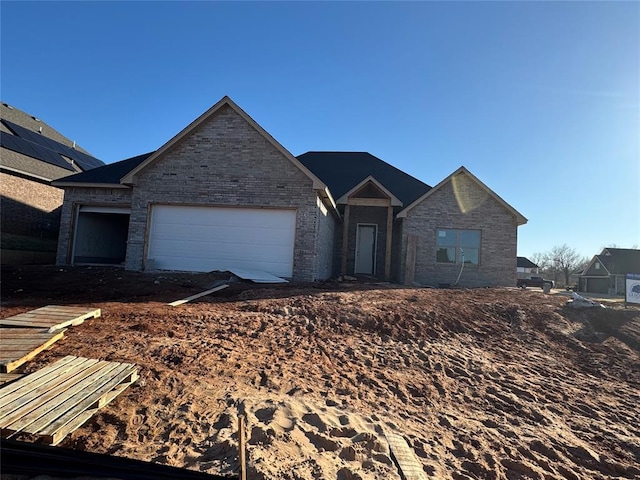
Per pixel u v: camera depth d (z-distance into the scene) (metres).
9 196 19.28
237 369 5.37
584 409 5.26
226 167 13.45
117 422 3.87
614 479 3.79
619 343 7.96
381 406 4.83
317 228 13.30
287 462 3.30
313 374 5.54
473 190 16.50
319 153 23.59
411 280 16.11
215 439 3.60
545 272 65.19
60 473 2.96
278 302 9.10
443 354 6.81
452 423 4.60
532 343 7.76
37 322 6.39
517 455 4.03
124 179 13.59
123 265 15.62
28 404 3.68
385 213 18.36
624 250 43.09
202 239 13.52
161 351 5.69
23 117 27.05
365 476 3.27
